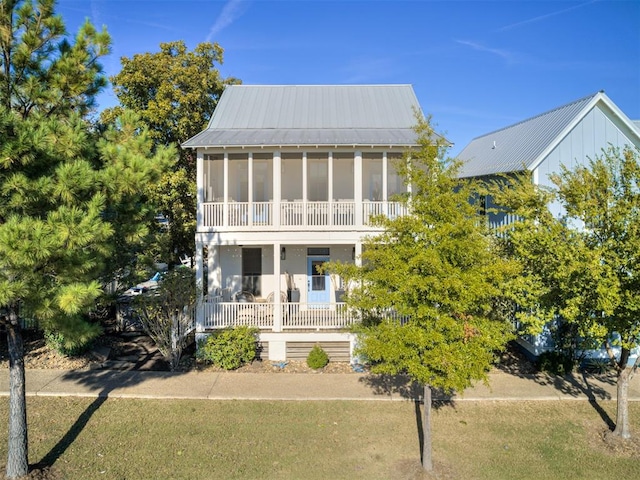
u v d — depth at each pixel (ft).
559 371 42.83
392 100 61.31
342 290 55.06
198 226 47.70
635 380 42.14
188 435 30.94
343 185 55.47
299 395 37.99
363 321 30.86
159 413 34.17
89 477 25.81
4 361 42.52
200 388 39.06
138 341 52.70
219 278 55.62
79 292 21.76
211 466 27.27
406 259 26.61
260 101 60.39
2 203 23.16
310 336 46.62
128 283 38.50
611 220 29.73
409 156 30.76
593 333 28.63
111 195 25.50
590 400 37.76
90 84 28.63
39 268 23.75
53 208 24.20
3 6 25.70
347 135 49.88
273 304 47.67
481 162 59.98
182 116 63.10
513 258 33.60
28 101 26.96
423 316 25.36
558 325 44.06
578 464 28.37
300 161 55.62
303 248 56.59
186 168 65.10
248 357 44.73
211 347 44.01
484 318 28.27
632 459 29.01
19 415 25.85
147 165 26.35
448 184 27.02
